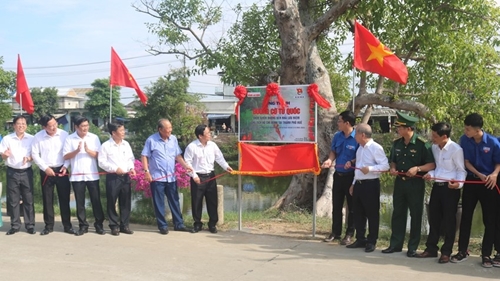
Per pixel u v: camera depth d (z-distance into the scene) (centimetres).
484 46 966
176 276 501
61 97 4597
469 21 944
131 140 2698
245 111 711
